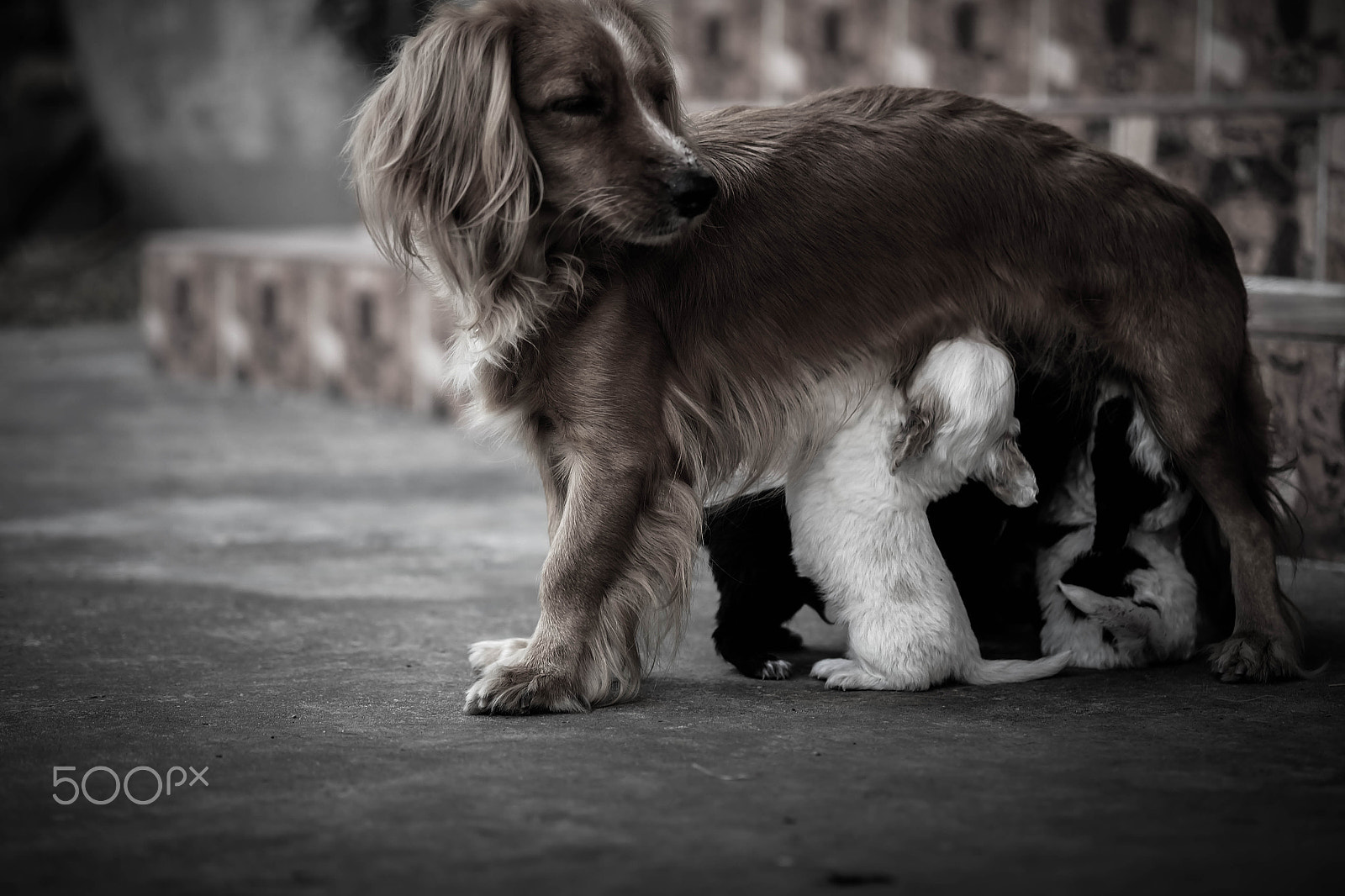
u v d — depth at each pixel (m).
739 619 4.95
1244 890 3.00
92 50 23.78
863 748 4.04
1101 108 9.84
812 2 11.94
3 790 3.76
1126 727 4.21
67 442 10.93
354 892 3.05
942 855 3.21
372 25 14.05
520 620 5.89
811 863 3.16
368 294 12.23
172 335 14.39
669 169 4.25
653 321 4.61
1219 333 4.90
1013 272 4.78
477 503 8.68
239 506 8.63
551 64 4.30
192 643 5.54
